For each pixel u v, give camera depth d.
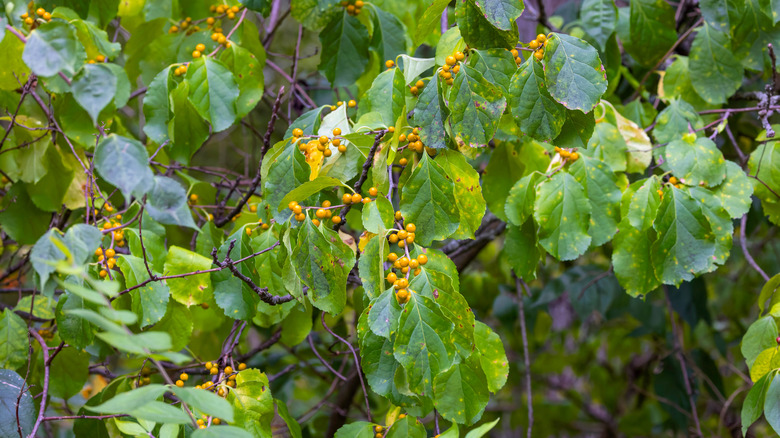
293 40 3.33
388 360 1.88
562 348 3.44
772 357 1.96
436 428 1.95
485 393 1.87
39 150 2.09
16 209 2.12
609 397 3.54
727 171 2.03
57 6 2.08
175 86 2.07
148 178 1.81
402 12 2.24
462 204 1.92
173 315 2.06
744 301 3.09
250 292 2.00
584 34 2.28
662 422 3.23
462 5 1.91
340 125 1.96
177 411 1.80
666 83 2.23
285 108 2.88
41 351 2.13
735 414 3.22
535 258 2.05
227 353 2.02
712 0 2.16
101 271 1.96
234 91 2.05
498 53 1.92
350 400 2.42
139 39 2.18
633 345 3.29
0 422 1.97
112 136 1.81
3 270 2.46
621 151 2.06
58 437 2.61
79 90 1.83
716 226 2.01
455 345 1.85
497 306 2.66
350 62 2.17
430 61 1.98
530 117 1.91
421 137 1.90
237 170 3.17
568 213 2.00
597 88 1.89
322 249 1.88
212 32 2.14
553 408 3.49
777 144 2.06
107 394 2.05
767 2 2.15
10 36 1.94
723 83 2.19
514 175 2.12
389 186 1.92
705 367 2.72
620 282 2.04
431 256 1.89
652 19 2.21
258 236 2.02
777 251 3.18
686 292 2.47
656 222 2.00
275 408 2.00
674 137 2.10
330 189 1.96
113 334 1.75
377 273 1.86
